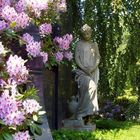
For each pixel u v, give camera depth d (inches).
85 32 497.0
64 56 378.6
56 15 344.8
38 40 332.8
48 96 479.8
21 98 220.2
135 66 609.3
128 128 506.6
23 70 226.1
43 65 347.9
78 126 486.9
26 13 307.9
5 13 263.7
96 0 606.9
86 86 492.4
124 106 676.7
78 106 495.8
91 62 497.7
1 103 208.7
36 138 298.5
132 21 600.4
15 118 208.7
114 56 611.2
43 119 314.7
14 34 266.8
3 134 211.2
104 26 609.3
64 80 527.8
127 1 600.4
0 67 225.9
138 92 629.6
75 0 608.1
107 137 434.6
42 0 312.0
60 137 394.0
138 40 598.2
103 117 644.7
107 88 619.8
